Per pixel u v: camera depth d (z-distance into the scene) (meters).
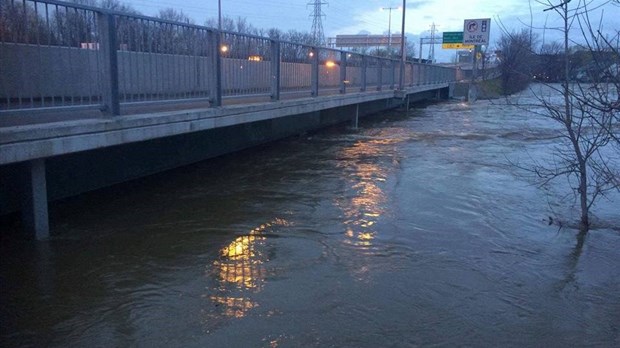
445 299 4.79
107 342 4.00
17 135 5.16
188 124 7.96
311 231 6.72
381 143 15.50
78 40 6.07
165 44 7.61
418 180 10.02
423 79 34.97
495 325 4.34
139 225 6.80
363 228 6.88
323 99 14.16
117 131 6.45
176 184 9.09
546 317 4.50
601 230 7.01
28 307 4.55
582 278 5.38
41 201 6.03
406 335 4.13
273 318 4.37
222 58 9.27
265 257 5.77
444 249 6.14
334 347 3.94
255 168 10.85
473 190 9.23
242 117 9.65
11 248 5.84
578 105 6.69
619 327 4.36
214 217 7.24
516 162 12.22
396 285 5.06
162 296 4.79
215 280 5.14
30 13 5.59
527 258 5.92
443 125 22.05
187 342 3.99
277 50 11.32
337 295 4.82
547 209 8.05
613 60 5.25
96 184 8.29
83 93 6.17
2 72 5.31
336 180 9.85
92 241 6.16
